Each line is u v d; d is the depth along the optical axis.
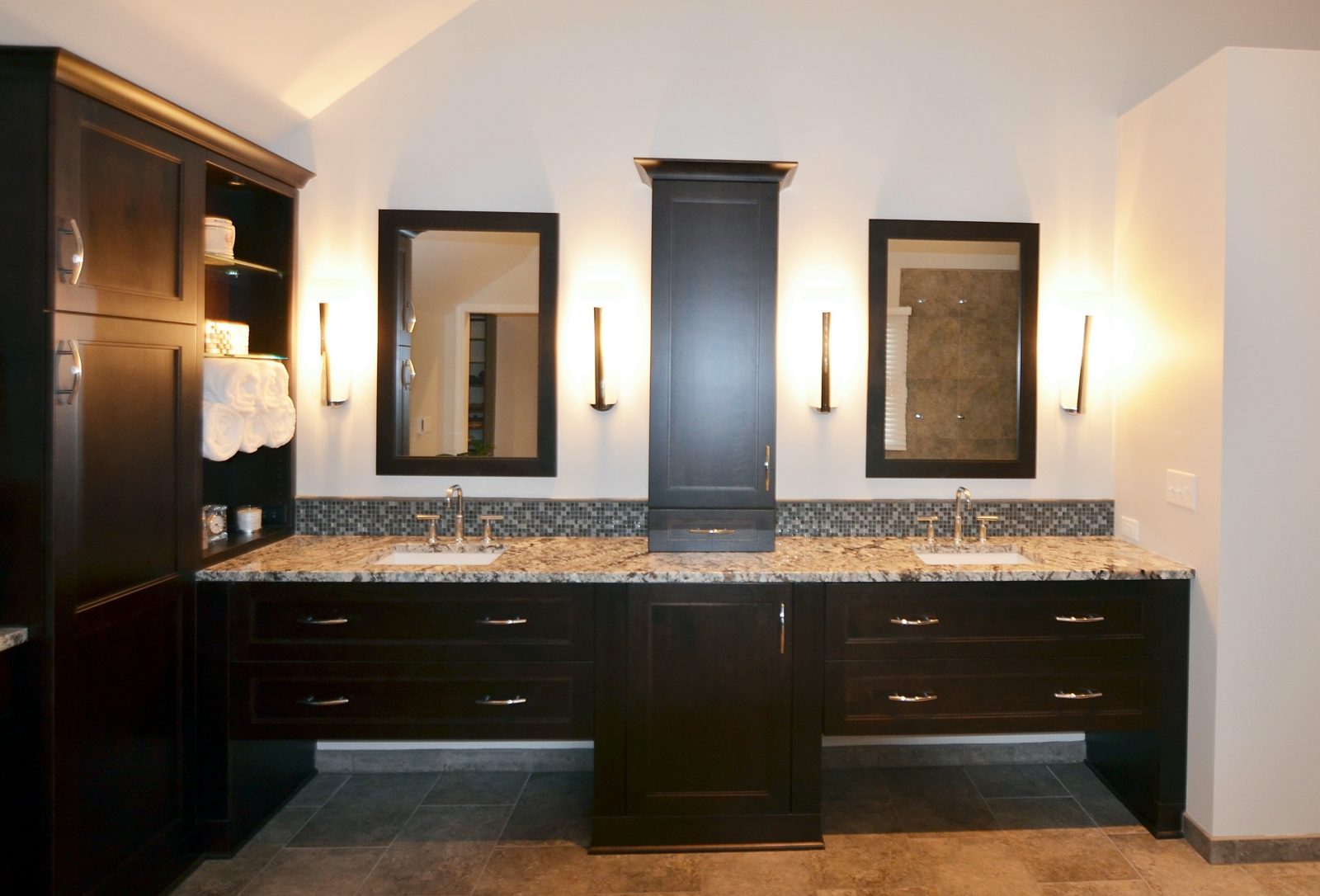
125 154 2.06
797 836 2.47
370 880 2.31
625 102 2.96
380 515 2.96
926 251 3.01
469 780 2.94
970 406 3.03
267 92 2.66
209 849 2.42
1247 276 2.36
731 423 2.69
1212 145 2.41
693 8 2.96
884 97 2.99
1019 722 2.50
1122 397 2.97
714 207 2.68
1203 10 3.02
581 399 2.99
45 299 1.83
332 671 2.42
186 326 2.31
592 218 2.97
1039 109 3.02
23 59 1.81
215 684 2.41
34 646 1.85
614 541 2.90
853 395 3.02
